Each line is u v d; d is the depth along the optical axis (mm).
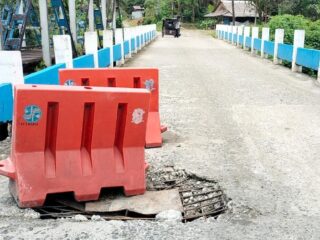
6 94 6410
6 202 4301
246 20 71062
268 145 6305
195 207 4367
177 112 8531
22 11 16172
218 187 4781
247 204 4262
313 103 9555
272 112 8539
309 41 20719
